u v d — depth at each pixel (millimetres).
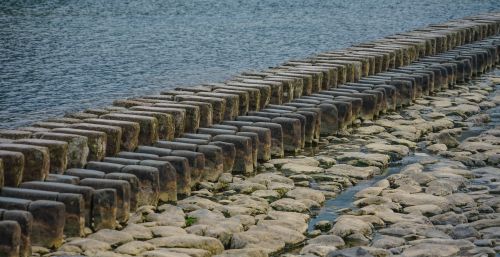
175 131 31469
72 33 74250
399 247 22766
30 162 24828
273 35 76125
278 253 22875
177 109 31812
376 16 94312
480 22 67562
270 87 37281
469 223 24797
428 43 54438
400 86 43094
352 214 25859
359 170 31141
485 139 35812
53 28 77062
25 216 21562
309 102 37688
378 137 36594
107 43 68875
